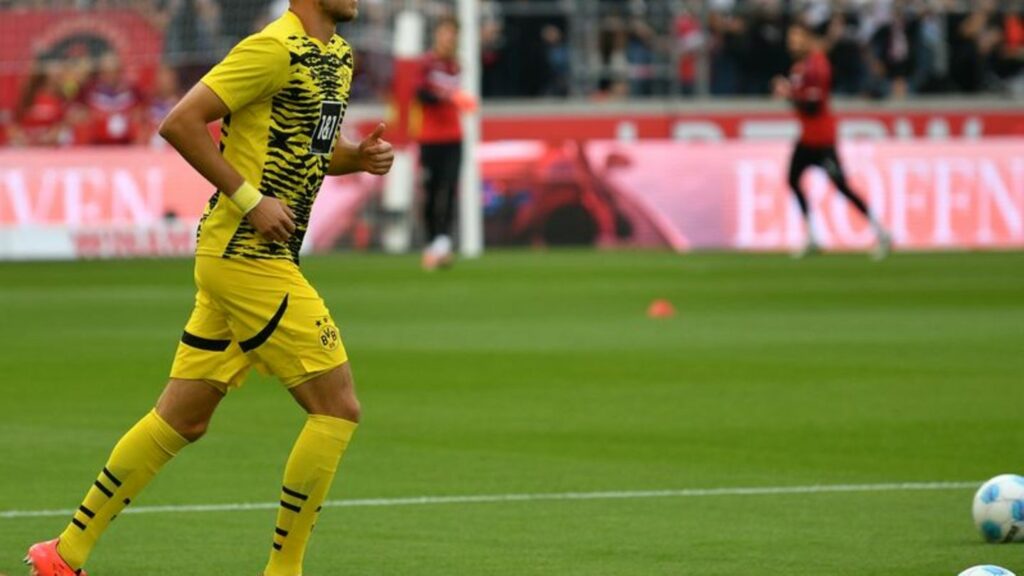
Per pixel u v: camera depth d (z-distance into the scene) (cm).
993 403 3981
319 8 2184
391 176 9575
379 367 4684
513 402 4059
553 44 10500
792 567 2400
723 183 9556
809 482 3069
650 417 3822
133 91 10031
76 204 9381
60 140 10044
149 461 2225
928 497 2933
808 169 9438
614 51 10519
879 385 4281
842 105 10156
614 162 9612
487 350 5041
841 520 2731
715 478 3111
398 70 9588
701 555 2481
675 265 8350
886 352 4941
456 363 4753
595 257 8938
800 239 9494
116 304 6600
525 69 10506
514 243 9669
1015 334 5384
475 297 6738
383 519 2762
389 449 3434
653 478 3116
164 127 2095
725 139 10075
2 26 10100
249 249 2148
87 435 3622
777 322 5788
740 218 9531
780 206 9519
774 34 10431
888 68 10469
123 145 10019
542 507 2855
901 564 2409
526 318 5953
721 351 4991
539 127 9994
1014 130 10206
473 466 3247
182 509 2852
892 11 10481
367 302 6550
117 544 2581
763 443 3478
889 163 9525
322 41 2189
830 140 8612
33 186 9400
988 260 8619
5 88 10075
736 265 8350
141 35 10112
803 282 7362
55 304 6612
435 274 7869
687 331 5519
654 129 10044
